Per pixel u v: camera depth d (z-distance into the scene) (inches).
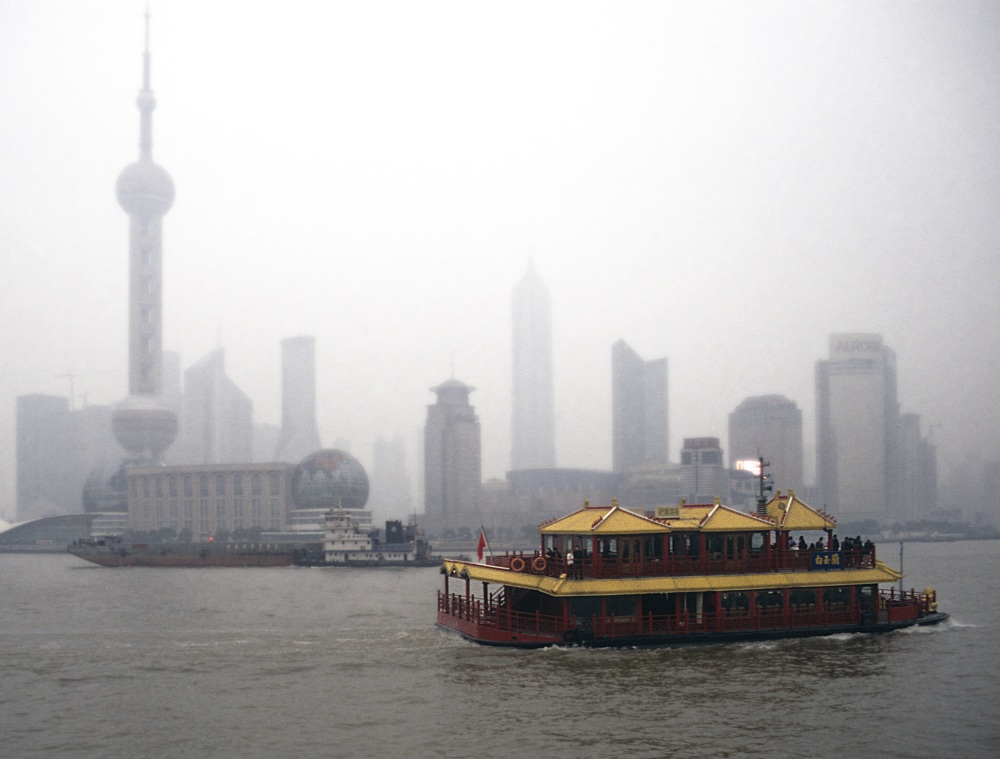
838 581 3353.8
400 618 4564.5
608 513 3208.7
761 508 3604.8
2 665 3275.1
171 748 2279.8
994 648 3225.9
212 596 6156.5
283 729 2417.6
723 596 3287.4
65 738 2370.8
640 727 2356.1
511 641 3287.4
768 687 2704.2
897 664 2977.4
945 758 2144.4
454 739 2295.8
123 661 3336.6
